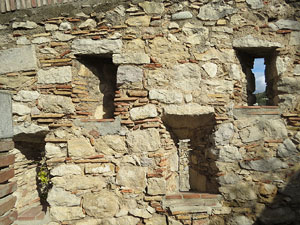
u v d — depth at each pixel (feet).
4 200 5.07
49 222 8.10
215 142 8.59
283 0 8.82
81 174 8.28
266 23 8.76
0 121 4.90
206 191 9.29
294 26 8.78
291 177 8.48
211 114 8.61
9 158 5.28
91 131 8.43
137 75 8.47
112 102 9.64
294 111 8.70
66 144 8.39
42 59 8.55
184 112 8.43
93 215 8.20
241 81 9.15
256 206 8.43
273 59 9.16
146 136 8.38
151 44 8.51
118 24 8.51
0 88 8.56
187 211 8.13
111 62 9.85
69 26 8.54
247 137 8.63
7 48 8.64
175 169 9.59
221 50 8.69
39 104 8.45
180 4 8.55
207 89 8.61
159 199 8.26
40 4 8.60
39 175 9.46
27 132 8.41
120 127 8.43
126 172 8.32
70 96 8.54
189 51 8.57
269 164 8.55
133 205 8.26
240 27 8.72
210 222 8.27
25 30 8.64
